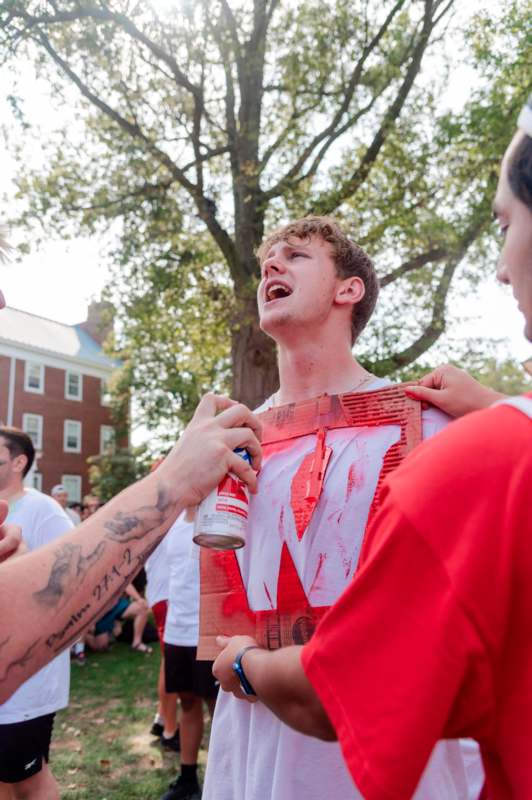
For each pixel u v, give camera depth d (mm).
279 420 1509
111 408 29281
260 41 10320
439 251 9539
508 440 672
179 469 1208
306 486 1358
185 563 3385
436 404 1316
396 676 636
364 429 1384
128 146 10250
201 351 12758
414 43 10195
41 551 1053
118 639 7734
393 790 608
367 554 733
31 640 968
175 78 10078
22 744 2547
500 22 8836
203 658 1387
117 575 1077
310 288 1521
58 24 10156
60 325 33969
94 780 3584
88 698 5281
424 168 9375
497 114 8797
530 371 917
